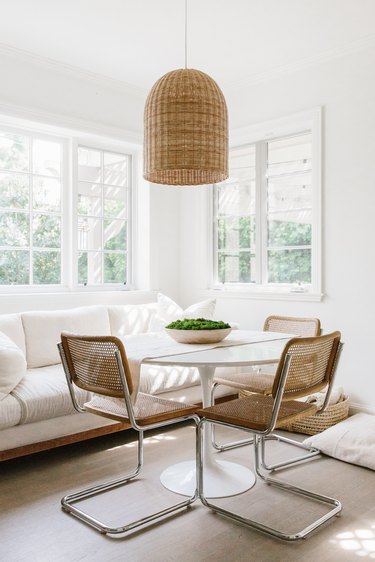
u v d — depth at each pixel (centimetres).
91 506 224
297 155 423
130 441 317
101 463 278
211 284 483
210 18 333
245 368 403
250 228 456
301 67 402
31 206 404
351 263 372
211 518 213
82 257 441
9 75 371
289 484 247
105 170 460
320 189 389
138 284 482
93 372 215
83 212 443
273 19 335
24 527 205
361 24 342
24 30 346
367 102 364
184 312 411
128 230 480
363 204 366
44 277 413
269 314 425
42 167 413
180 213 500
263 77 427
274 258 439
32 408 265
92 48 375
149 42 367
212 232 485
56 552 186
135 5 316
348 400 352
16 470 268
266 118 430
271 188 441
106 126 431
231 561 181
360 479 256
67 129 407
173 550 188
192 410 230
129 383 204
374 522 210
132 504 226
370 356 361
